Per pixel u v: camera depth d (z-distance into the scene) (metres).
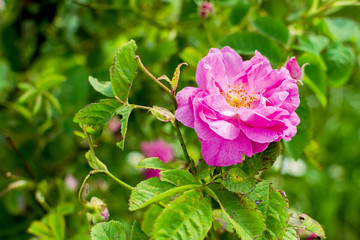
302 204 0.78
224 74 0.38
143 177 0.56
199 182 0.38
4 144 0.61
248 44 0.46
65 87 0.55
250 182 0.37
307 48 0.48
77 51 0.66
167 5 0.59
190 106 0.36
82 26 0.62
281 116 0.36
